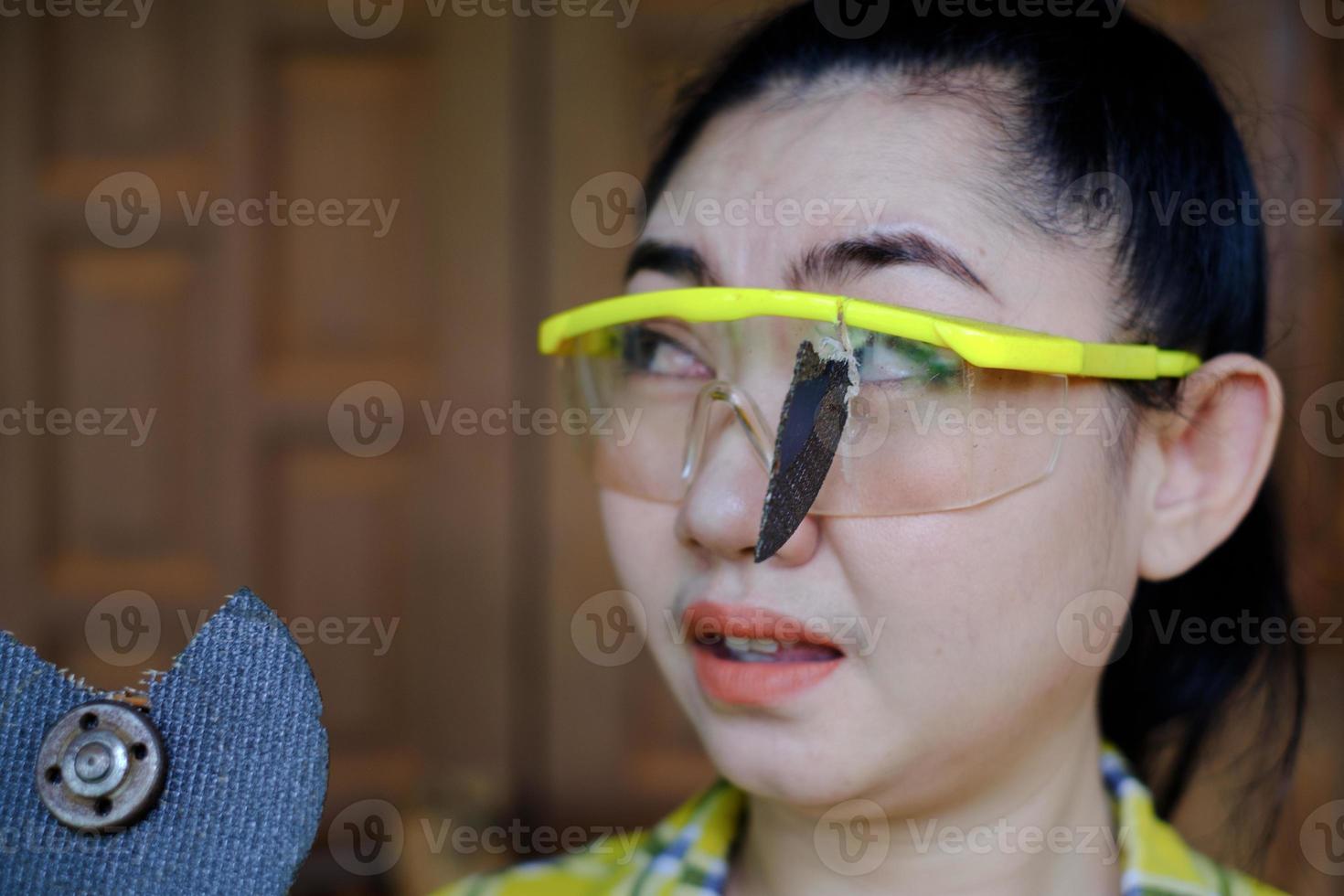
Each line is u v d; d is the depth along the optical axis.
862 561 0.70
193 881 0.55
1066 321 0.74
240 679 0.57
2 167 1.75
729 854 0.86
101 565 1.78
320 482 1.78
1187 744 1.03
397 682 1.78
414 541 1.78
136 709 0.56
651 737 1.79
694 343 0.77
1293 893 1.66
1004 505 0.70
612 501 0.81
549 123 1.75
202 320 1.77
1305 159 1.60
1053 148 0.76
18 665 0.57
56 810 0.55
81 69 1.76
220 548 1.77
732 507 0.70
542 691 1.78
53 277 1.77
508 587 1.77
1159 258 0.80
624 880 0.88
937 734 0.71
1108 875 0.84
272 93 1.76
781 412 0.69
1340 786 1.65
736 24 1.09
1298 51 1.62
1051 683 0.75
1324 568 1.61
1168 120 0.84
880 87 0.77
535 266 1.76
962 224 0.72
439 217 1.76
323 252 1.77
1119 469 0.77
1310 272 1.60
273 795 0.56
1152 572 0.82
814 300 0.69
